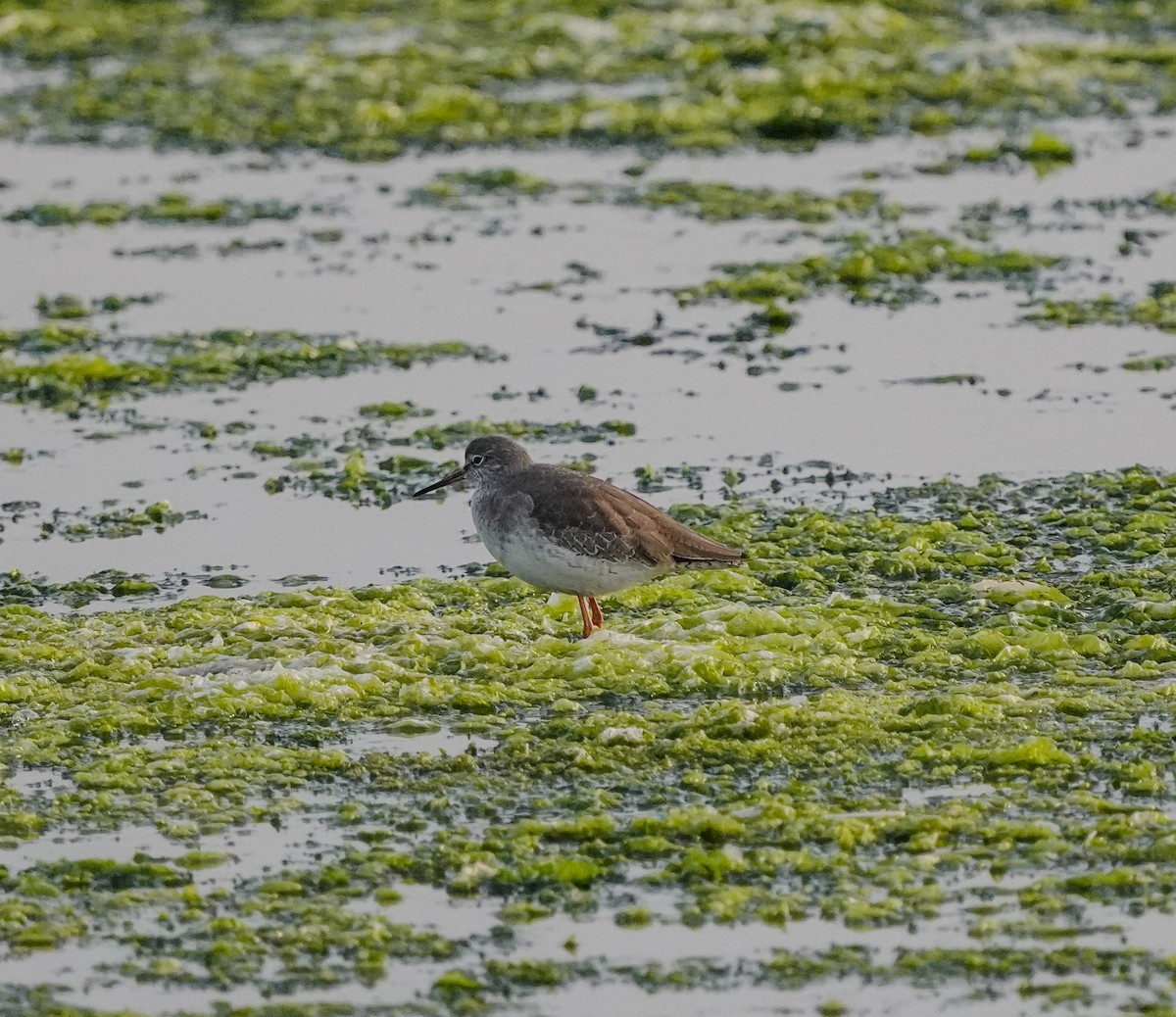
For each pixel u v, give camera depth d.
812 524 16.22
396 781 11.91
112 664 13.66
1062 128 28.56
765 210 25.23
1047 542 15.82
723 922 10.21
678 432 18.75
